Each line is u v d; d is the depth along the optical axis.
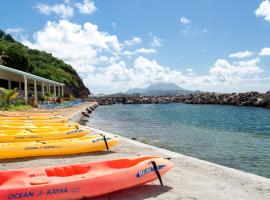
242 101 71.50
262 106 63.47
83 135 11.61
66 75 86.50
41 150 8.69
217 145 16.75
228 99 76.94
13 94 26.78
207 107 65.44
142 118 36.22
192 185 6.42
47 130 11.53
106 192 5.28
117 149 10.37
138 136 19.69
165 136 19.95
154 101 96.12
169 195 5.73
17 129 11.95
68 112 27.84
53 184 4.88
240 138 19.88
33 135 10.45
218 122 31.45
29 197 4.69
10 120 15.25
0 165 7.81
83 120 30.05
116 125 27.31
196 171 7.63
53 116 18.83
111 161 6.03
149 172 5.80
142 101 95.69
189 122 31.25
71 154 9.10
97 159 8.66
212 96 88.19
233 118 36.72
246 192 6.12
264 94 68.94
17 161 8.20
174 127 26.08
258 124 29.62
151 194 5.74
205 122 31.45
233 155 14.09
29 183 4.98
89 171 5.79
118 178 5.40
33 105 31.78
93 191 5.15
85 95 98.88
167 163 6.12
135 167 5.64
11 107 26.05
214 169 7.87
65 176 5.54
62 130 11.79
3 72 31.34
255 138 19.95
